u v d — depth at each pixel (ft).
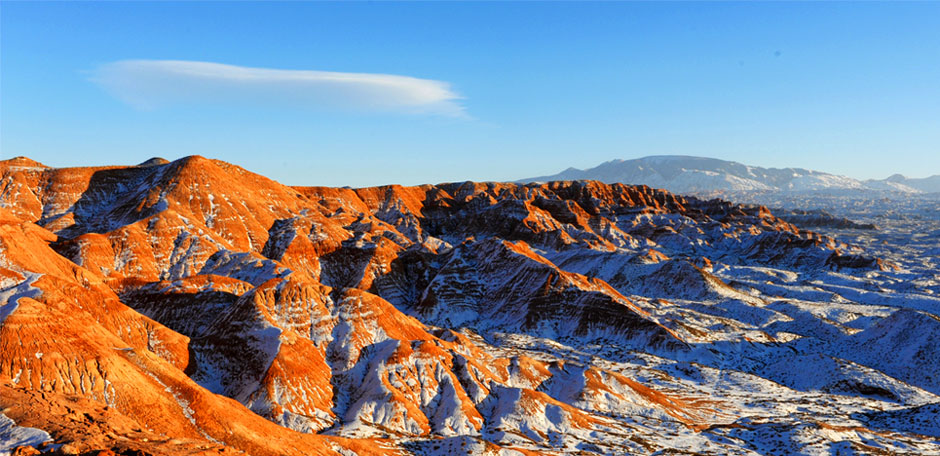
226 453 193.36
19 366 235.81
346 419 319.47
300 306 386.52
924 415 361.30
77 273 472.85
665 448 309.22
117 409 233.76
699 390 432.25
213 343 365.20
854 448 298.76
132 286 473.26
